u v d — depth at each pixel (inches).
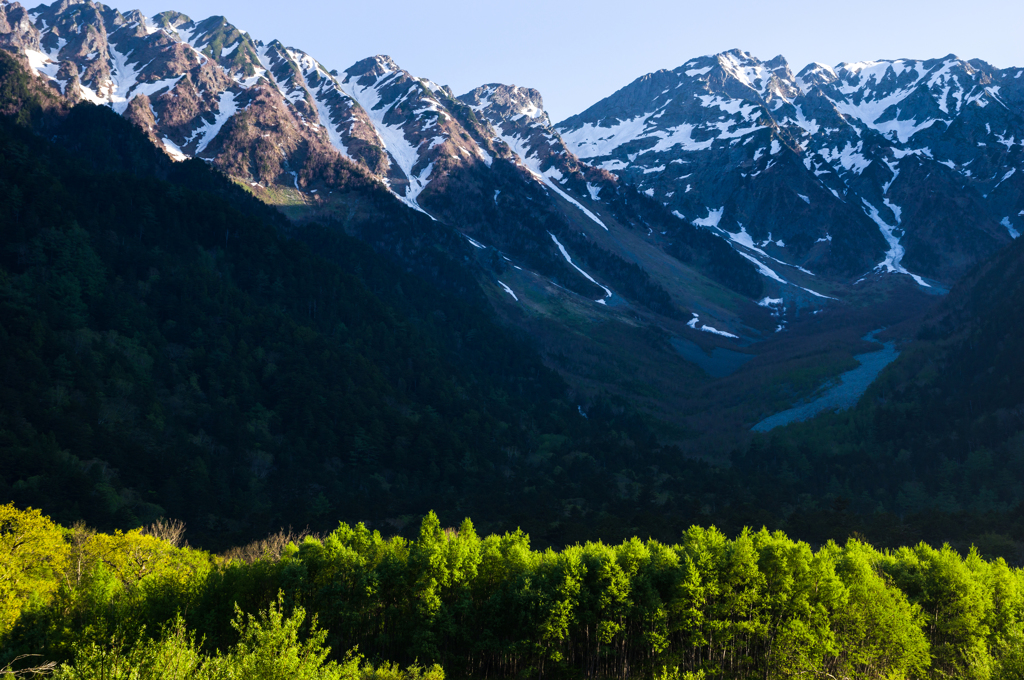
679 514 5940.0
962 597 3073.3
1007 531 5196.9
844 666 2822.3
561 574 3125.0
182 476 5782.5
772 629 2994.6
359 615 2935.5
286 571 2957.7
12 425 5511.8
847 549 3599.9
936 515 5536.4
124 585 3102.9
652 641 2952.8
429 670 2834.6
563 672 3053.6
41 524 3019.2
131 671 1715.1
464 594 3125.0
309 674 1813.5
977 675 2433.6
